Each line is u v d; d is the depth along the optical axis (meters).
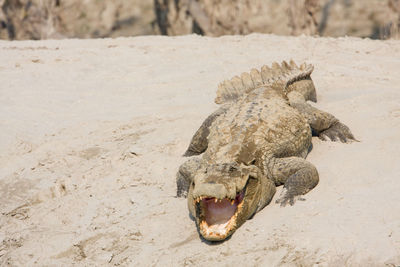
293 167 21.00
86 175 25.30
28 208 23.81
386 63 40.44
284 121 23.11
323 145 24.56
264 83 28.64
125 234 19.94
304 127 23.78
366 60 41.78
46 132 30.70
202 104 32.28
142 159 25.61
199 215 18.05
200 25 74.81
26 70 42.88
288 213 18.86
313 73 37.22
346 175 20.94
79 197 23.55
